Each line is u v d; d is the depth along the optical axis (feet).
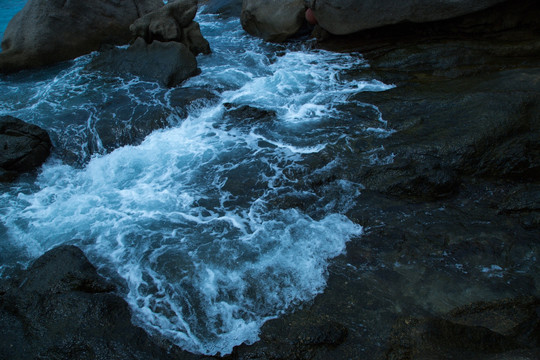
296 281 14.10
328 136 20.99
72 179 20.68
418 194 17.17
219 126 23.18
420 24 28.32
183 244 15.87
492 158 17.67
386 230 15.79
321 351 11.91
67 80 28.40
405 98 22.59
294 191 17.92
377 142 19.70
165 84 26.66
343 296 13.48
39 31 30.48
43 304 13.28
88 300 13.26
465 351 11.14
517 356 10.75
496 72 23.79
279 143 21.15
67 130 23.27
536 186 17.07
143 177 20.07
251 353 12.05
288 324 12.76
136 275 14.74
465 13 26.07
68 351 12.09
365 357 11.64
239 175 19.31
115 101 25.36
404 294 13.39
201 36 31.22
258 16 33.09
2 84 28.94
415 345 11.53
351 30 29.12
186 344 12.41
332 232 15.89
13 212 18.29
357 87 25.32
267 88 26.21
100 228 17.04
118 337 12.44
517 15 25.98
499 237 15.12
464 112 19.72
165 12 29.37
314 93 25.08
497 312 12.53
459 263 14.32
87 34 32.24
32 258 15.84
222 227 16.57
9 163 20.51
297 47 31.78
